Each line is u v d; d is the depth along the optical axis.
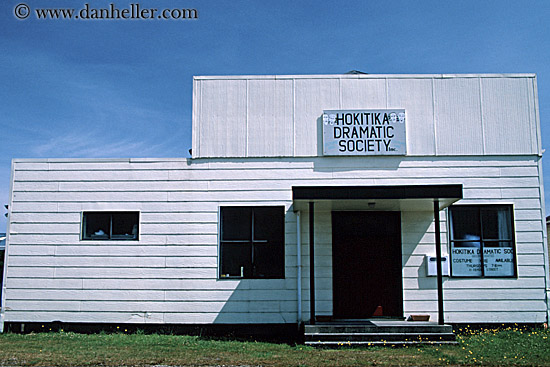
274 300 13.28
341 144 13.71
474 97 13.89
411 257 13.44
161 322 13.30
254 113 13.96
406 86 13.95
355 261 13.47
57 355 10.52
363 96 13.93
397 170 13.63
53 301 13.49
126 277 13.50
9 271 13.62
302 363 9.95
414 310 13.24
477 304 13.23
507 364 9.84
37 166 13.98
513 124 13.79
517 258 13.34
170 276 13.45
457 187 11.48
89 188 13.86
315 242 13.51
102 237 13.75
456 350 10.97
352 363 9.95
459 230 13.52
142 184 13.82
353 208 13.26
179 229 13.62
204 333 13.22
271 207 13.66
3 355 10.51
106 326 13.36
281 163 13.74
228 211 13.71
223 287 13.35
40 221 13.78
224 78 14.10
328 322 12.71
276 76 14.08
